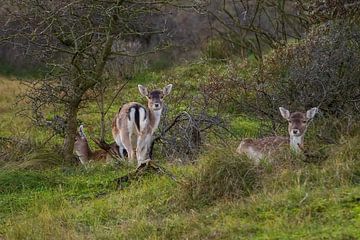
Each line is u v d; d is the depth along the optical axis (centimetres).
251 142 2170
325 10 2908
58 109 2973
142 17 3234
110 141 3128
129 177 2138
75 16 2606
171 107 3144
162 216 1744
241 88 3080
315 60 2491
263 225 1522
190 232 1564
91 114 3519
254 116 2834
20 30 2605
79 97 2698
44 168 2508
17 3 2600
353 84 2450
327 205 1555
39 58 2700
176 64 4762
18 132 3069
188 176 1872
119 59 4484
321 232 1426
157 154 2662
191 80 3938
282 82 2656
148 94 2692
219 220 1600
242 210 1617
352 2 2822
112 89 4003
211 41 4703
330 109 2439
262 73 3161
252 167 1791
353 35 2581
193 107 2969
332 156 1848
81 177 2305
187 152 2480
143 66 4681
